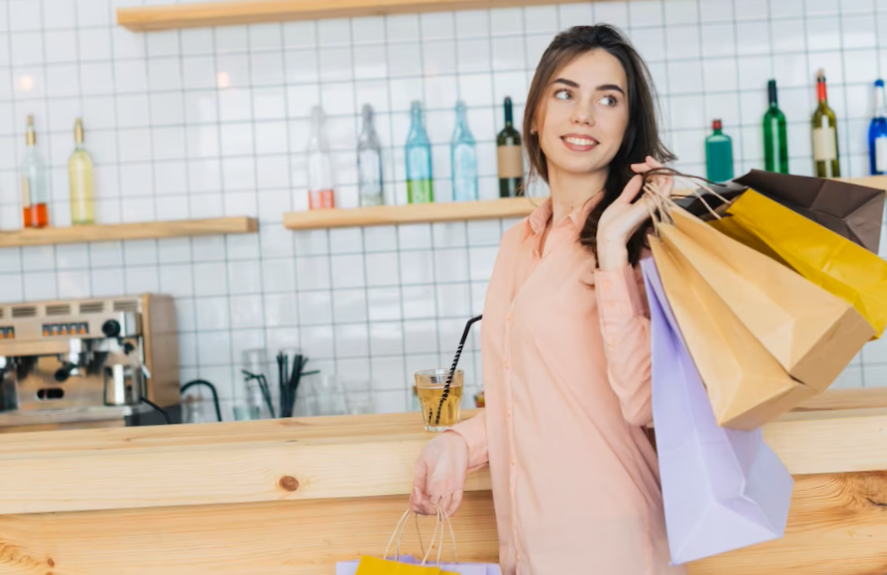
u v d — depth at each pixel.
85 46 2.96
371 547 1.31
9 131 2.96
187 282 2.94
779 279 0.89
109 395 2.64
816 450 1.22
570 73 1.17
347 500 1.31
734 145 2.87
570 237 1.15
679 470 0.93
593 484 1.06
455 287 2.92
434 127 2.90
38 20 2.96
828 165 2.75
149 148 2.95
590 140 1.16
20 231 2.79
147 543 1.33
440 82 2.91
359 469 1.25
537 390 1.10
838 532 1.28
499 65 2.89
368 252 2.93
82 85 2.96
